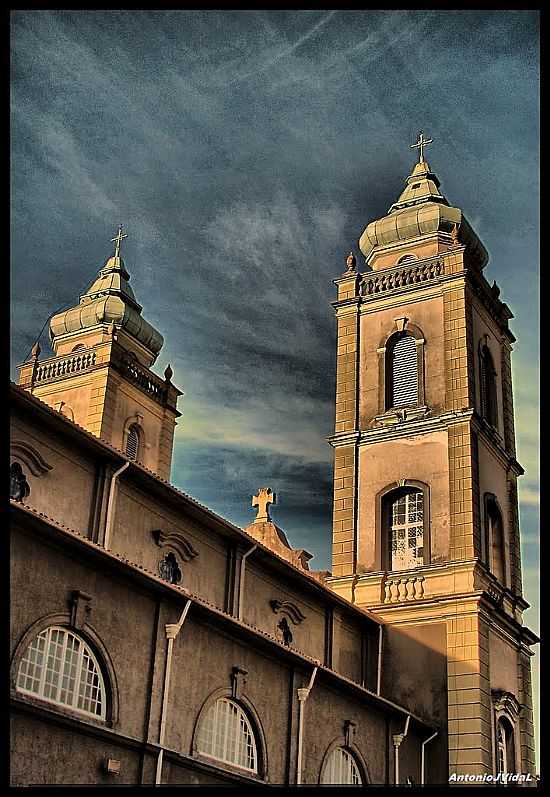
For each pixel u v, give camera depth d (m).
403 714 32.50
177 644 24.19
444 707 34.59
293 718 27.81
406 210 45.25
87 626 21.75
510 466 42.31
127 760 21.91
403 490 39.12
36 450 25.64
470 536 36.72
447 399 39.53
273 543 41.06
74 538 21.12
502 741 35.84
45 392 45.00
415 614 36.44
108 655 22.19
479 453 39.31
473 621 35.25
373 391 41.47
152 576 23.33
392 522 39.09
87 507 27.00
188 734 23.86
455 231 42.59
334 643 35.59
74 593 21.47
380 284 43.44
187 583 29.77
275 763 26.78
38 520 20.27
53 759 19.94
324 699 29.42
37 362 46.28
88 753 20.89
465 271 41.19
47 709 19.69
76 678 21.48
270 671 27.52
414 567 37.78
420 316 41.72
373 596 37.50
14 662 19.59
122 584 23.06
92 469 27.50
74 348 50.09
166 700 23.27
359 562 38.66
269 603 33.12
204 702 24.64
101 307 49.66
